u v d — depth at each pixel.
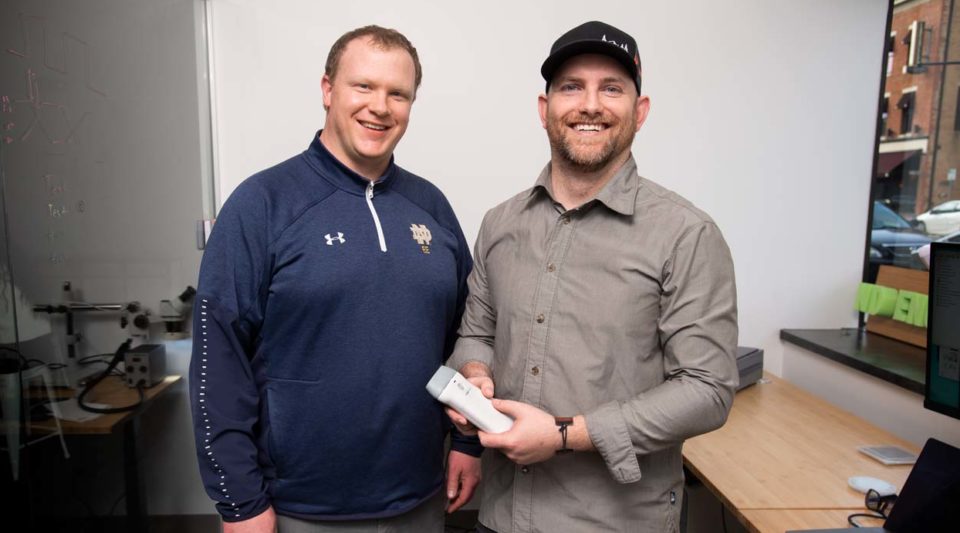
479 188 2.12
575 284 1.07
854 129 2.21
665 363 1.05
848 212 2.24
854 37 2.17
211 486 1.07
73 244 1.47
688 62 2.13
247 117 2.02
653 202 1.08
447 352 1.42
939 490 1.09
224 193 2.05
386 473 1.16
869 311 2.17
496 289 1.19
